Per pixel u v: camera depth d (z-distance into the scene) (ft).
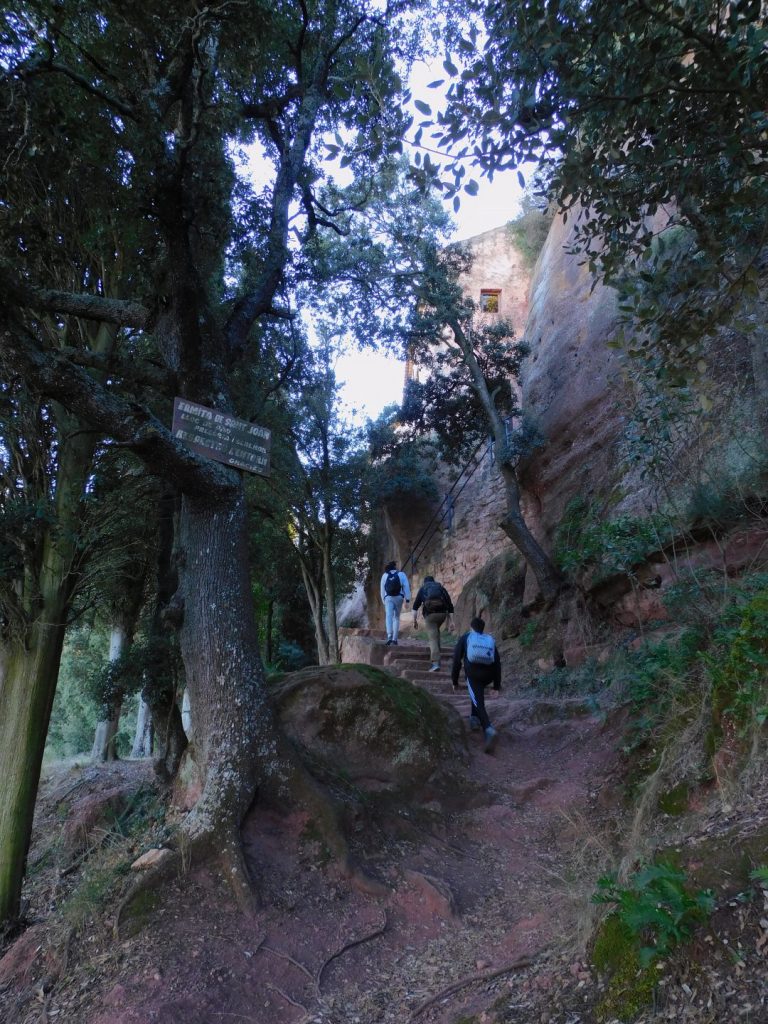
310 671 24.18
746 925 9.30
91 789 35.09
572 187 13.80
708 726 15.92
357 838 18.65
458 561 60.59
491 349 49.62
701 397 13.44
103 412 17.24
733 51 11.28
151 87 21.01
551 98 13.64
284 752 18.94
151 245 24.40
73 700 88.69
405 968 14.51
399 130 12.94
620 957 10.19
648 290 14.35
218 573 19.94
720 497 25.81
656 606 29.71
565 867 17.29
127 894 15.76
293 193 28.14
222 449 20.57
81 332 25.90
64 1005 13.70
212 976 13.62
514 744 26.96
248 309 24.72
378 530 70.54
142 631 44.19
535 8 12.39
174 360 21.63
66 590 23.50
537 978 11.48
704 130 13.30
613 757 21.44
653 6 12.25
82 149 20.57
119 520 25.29
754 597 17.81
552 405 47.34
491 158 13.12
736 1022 8.28
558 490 43.57
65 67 19.06
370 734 22.16
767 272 14.89
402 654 41.83
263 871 16.69
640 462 33.01
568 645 35.45
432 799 21.54
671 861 11.16
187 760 20.20
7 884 20.72
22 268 21.57
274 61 27.84
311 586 56.49
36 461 23.17
